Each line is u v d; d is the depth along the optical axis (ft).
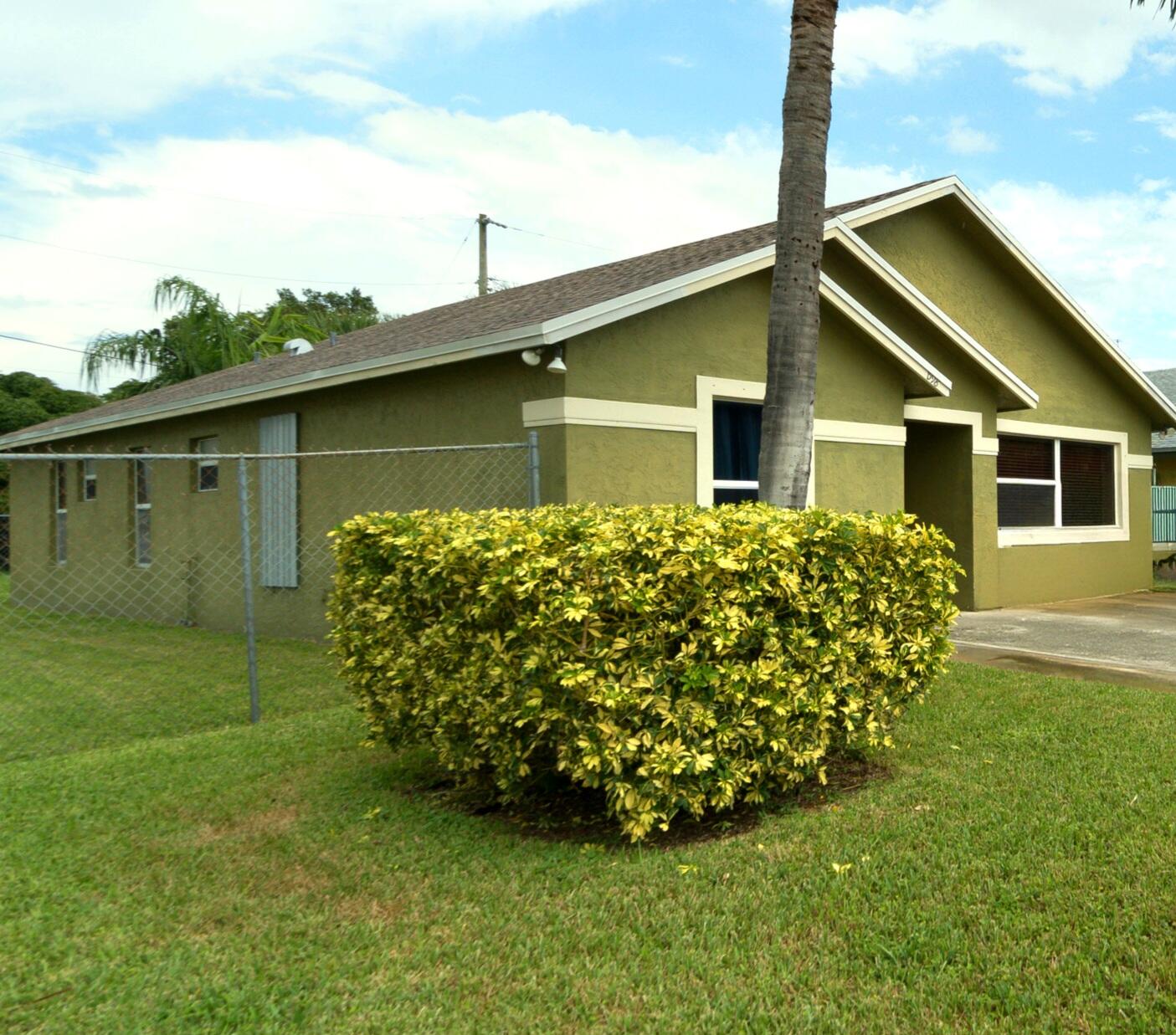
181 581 43.57
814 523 15.20
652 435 28.35
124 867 13.30
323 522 35.32
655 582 13.11
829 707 14.94
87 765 18.22
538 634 13.07
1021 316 44.96
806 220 22.20
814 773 15.35
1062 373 46.65
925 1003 9.41
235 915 11.75
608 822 14.92
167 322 86.69
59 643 36.55
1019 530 43.88
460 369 29.78
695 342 29.58
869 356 34.73
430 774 17.44
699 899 11.78
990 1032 8.91
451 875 12.80
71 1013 9.64
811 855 13.01
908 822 14.01
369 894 12.32
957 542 40.81
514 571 13.23
